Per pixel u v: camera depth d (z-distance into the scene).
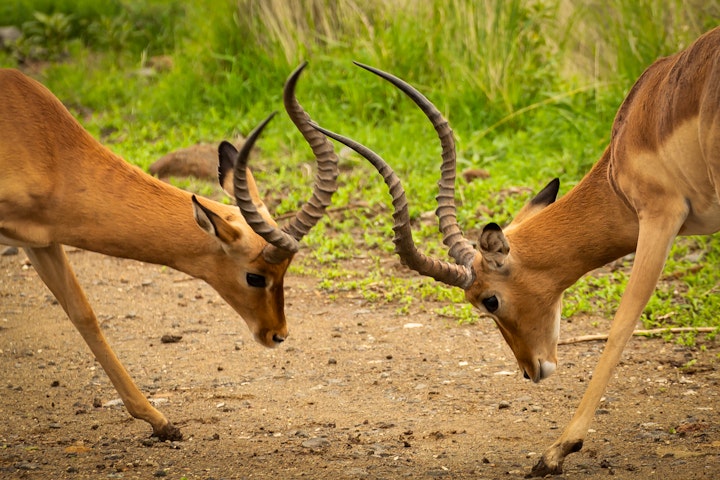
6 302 13.55
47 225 9.12
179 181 16.88
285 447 9.02
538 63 19.34
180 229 9.20
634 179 8.47
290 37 20.98
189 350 11.86
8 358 11.66
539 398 10.12
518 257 9.01
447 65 19.47
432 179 16.39
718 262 13.35
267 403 10.25
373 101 19.47
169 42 25.44
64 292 9.27
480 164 17.08
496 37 19.11
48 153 9.07
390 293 13.24
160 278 14.41
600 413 9.57
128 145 18.50
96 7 27.39
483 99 18.97
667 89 8.23
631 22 18.09
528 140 17.59
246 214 8.62
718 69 7.80
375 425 9.55
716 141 7.80
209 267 9.36
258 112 19.58
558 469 8.00
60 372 11.25
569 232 9.05
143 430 9.58
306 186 16.66
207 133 18.98
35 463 8.68
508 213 14.94
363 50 20.02
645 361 10.86
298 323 12.59
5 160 8.91
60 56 25.23
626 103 8.78
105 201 9.11
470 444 8.98
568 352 11.33
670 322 11.86
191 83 21.09
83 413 10.06
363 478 8.19
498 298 9.06
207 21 22.48
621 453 8.52
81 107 21.62
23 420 9.87
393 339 11.98
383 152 17.67
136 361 11.53
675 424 9.13
